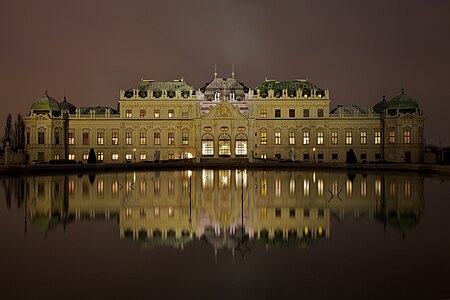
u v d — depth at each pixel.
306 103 152.62
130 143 153.75
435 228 35.34
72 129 153.75
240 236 33.25
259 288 22.81
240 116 150.38
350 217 40.28
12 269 25.55
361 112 158.12
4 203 48.50
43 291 22.39
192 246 30.62
